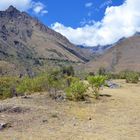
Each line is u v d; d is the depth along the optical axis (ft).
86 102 79.36
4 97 100.58
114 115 66.23
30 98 79.10
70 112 67.00
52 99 78.43
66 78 102.42
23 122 55.42
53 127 54.03
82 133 51.13
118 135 50.37
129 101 85.56
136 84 153.17
